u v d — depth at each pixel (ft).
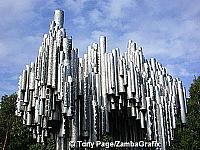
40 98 94.12
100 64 108.27
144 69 115.85
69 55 97.25
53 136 99.30
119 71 103.96
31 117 100.12
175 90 120.37
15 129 130.72
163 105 109.19
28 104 100.12
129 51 118.11
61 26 106.42
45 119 92.58
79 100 97.66
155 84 114.73
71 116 88.94
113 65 104.83
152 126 102.63
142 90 104.32
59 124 93.86
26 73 103.14
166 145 105.40
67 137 92.68
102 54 109.50
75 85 94.89
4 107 147.02
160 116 105.40
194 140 132.57
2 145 136.05
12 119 142.00
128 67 105.19
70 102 89.97
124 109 107.55
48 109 91.86
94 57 109.70
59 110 93.56
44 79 93.76
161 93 113.70
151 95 107.04
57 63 95.35
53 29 102.99
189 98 163.12
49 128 95.91
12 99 150.41
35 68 99.45
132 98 101.50
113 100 103.55
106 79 105.19
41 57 97.04
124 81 102.27
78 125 94.73
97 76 105.91
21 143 128.36
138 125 109.81
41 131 98.53
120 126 111.55
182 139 133.49
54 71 93.81
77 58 99.86
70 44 99.55
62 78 92.02
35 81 98.32
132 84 102.12
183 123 118.93
